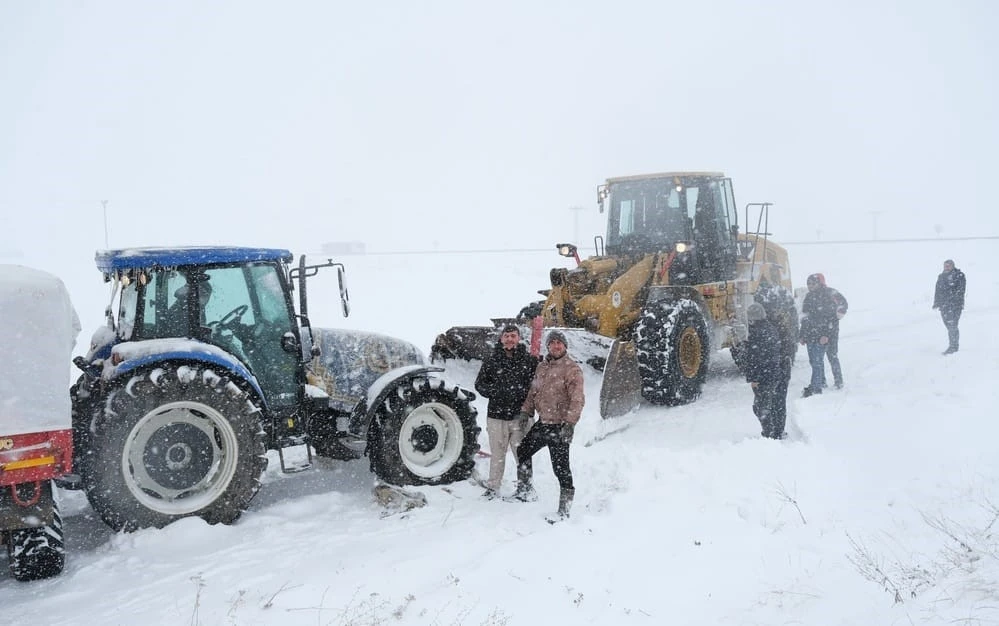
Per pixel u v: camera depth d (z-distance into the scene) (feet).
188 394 18.26
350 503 20.58
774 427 25.03
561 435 19.26
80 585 15.69
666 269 32.30
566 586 14.57
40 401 15.48
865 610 13.07
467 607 13.75
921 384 29.91
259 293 20.59
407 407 21.31
